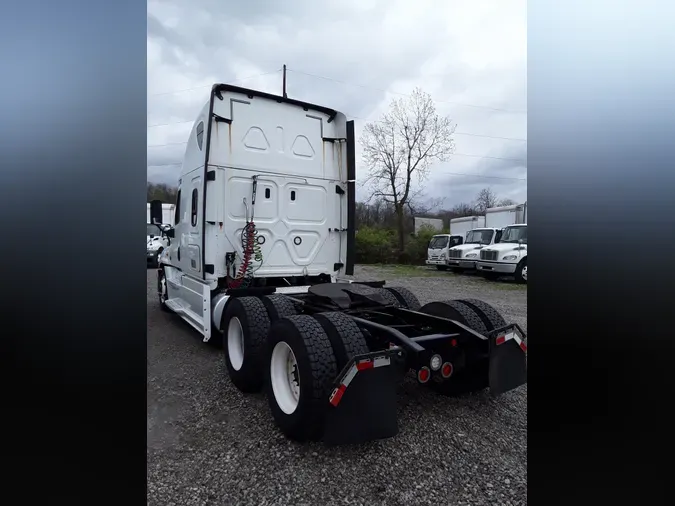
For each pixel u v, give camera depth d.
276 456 2.68
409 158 23.83
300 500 2.28
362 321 3.09
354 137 5.17
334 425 2.46
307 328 2.81
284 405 2.91
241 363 3.72
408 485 2.41
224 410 3.33
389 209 24.47
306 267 5.01
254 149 4.69
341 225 5.26
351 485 2.41
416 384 3.83
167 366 4.35
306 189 5.00
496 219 17.30
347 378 2.50
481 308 3.65
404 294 4.59
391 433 2.57
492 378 3.06
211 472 2.51
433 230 22.53
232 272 4.60
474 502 2.28
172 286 6.43
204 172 4.45
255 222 4.70
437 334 3.22
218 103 4.49
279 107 4.83
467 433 2.97
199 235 4.68
